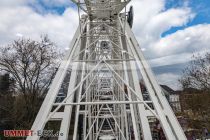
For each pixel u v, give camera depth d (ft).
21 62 71.87
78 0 23.54
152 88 17.31
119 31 25.73
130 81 21.50
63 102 15.17
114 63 24.57
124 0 23.82
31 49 73.05
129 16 26.68
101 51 29.63
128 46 23.07
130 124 33.12
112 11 28.22
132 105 22.08
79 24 23.82
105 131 36.32
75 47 20.42
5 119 66.49
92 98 33.71
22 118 69.26
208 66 80.38
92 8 27.30
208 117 77.51
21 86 71.46
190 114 86.94
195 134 80.43
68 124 16.96
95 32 28.30
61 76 17.11
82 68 21.86
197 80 82.53
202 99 80.12
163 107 16.15
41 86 74.23
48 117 14.29
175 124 15.19
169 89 96.27
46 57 74.95
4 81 73.67
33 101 71.15
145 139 16.57
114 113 34.17
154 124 49.78
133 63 19.95
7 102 69.15
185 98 88.79
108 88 36.37
